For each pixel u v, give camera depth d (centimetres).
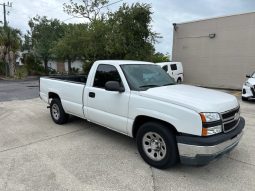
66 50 2055
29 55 3262
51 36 3375
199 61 1781
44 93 684
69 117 671
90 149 473
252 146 502
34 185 341
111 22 1734
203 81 1777
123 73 455
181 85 490
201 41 1748
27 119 696
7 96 1167
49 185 342
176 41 1903
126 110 434
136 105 414
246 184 354
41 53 3312
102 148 479
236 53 1581
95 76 511
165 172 387
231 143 373
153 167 401
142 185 347
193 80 1836
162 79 500
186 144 347
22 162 411
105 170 388
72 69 3484
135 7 1711
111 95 460
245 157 448
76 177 365
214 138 342
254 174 384
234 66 1600
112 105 460
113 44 1641
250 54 1519
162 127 379
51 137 540
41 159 423
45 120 686
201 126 339
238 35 1557
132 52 1705
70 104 579
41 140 520
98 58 1822
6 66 2653
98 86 502
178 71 1672
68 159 425
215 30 1662
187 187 344
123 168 396
